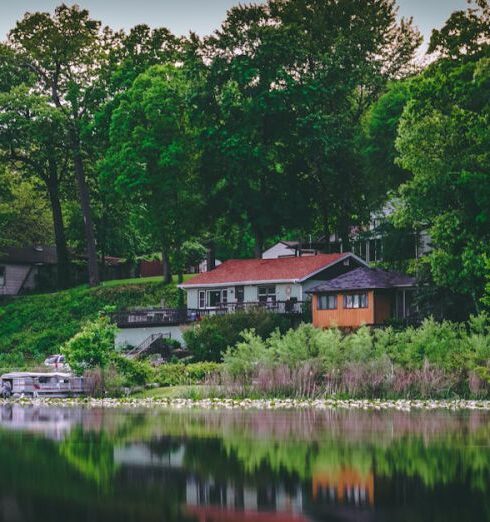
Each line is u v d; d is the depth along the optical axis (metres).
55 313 117.12
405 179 102.75
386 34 116.81
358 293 95.94
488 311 81.94
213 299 109.81
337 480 35.53
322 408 63.34
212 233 123.00
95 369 77.62
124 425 53.03
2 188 125.50
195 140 108.50
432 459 39.59
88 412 62.78
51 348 109.44
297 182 111.50
